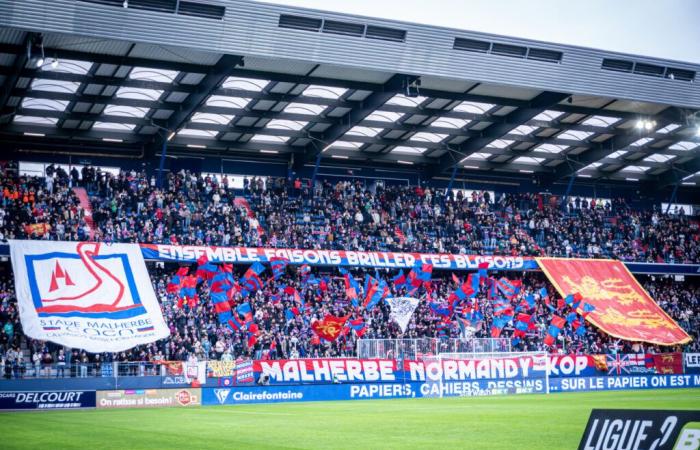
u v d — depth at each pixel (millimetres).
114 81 47344
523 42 49312
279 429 26422
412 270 57375
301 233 60344
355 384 47344
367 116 56625
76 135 56781
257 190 63062
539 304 62812
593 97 55125
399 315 52844
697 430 12039
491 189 74812
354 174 69438
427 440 22266
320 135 60625
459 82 52156
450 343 50750
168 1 40531
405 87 50719
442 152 67750
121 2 39594
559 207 74750
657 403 39062
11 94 48438
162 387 43719
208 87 48125
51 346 47125
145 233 54656
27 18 38281
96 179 57250
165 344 49656
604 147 66500
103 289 48938
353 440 22484
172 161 62625
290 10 43094
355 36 45531
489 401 42812
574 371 54812
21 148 57719
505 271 65750
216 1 41312
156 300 50031
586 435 12695
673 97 55406
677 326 63875
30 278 47438
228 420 30891
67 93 49219
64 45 42625
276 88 51250
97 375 42781
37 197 53312
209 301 52656
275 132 59312
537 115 59094
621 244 72750
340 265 57250
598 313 61938
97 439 23672
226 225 58281
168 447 21219
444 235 66250
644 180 78438
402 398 47875
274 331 52031
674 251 74188
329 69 48812
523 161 72062
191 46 42219
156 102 51688
